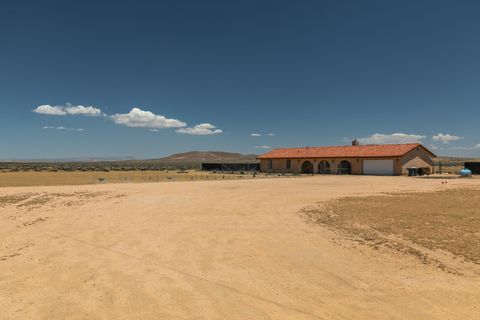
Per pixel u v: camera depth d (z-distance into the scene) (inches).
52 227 517.3
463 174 1747.0
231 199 823.7
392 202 742.5
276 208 677.9
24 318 225.8
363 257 358.3
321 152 2310.5
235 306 243.6
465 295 262.7
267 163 2532.0
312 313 233.1
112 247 401.4
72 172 2608.3
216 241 425.1
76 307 241.9
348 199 805.2
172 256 364.8
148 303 248.2
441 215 577.6
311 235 452.4
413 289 274.8
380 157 1980.8
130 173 2480.3
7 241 436.1
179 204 741.9
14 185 1262.3
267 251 381.7
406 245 398.6
